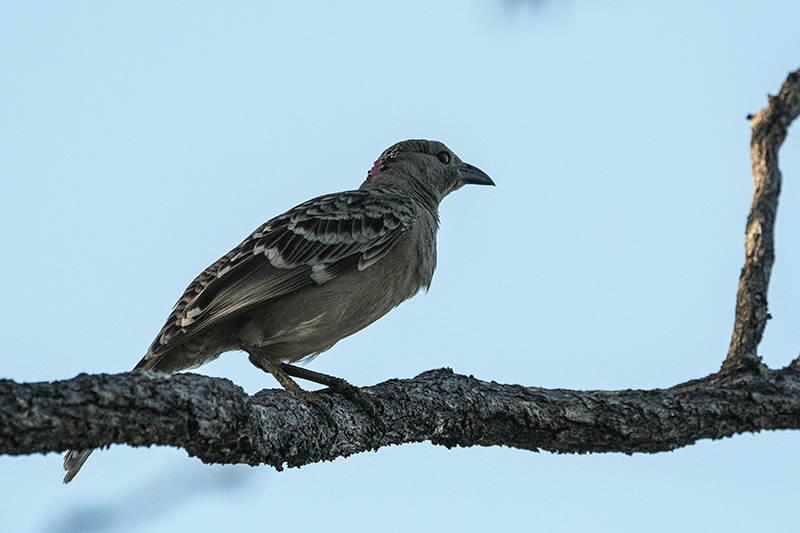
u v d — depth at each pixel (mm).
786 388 10797
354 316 12125
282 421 9164
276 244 11711
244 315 11547
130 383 7457
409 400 10367
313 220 11984
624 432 10445
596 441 10539
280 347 11953
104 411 7113
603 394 10789
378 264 12125
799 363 11156
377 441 10266
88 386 7168
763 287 11008
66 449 7008
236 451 8172
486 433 10547
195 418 7668
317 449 9602
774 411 10648
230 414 8000
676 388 10914
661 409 10531
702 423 10562
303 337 11836
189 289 12062
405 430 10328
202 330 11344
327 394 10305
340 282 11836
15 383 6855
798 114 11078
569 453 10750
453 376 10953
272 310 11555
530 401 10578
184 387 7770
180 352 11617
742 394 10688
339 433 9906
